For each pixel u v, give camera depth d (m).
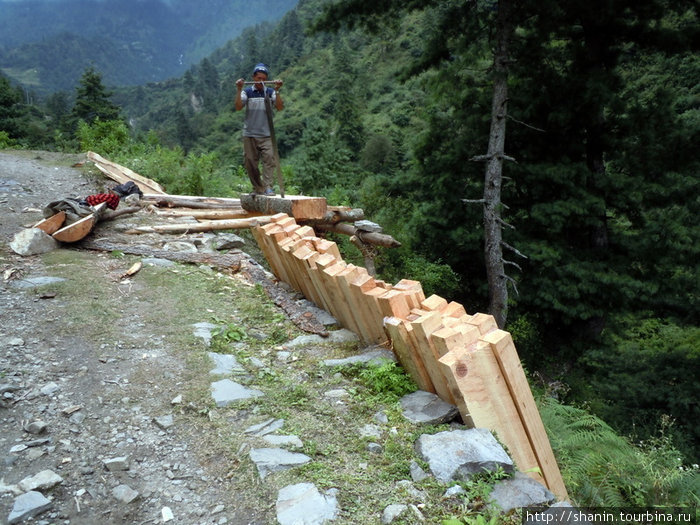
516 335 12.56
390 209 16.75
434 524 2.33
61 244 6.20
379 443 2.94
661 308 12.48
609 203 12.22
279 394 3.46
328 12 12.31
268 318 4.86
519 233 12.68
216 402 3.29
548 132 12.77
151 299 4.93
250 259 6.41
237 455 2.79
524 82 12.77
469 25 11.83
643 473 4.22
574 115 12.13
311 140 33.69
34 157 12.84
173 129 125.81
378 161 54.81
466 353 3.09
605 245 12.68
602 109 12.40
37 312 4.39
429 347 3.24
